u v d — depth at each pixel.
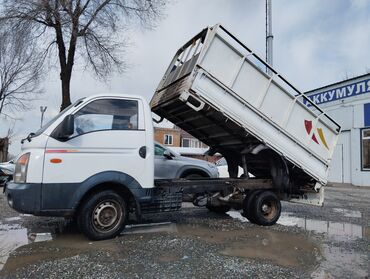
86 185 5.60
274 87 7.20
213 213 9.05
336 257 5.26
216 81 6.51
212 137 8.60
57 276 4.22
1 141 26.09
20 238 6.06
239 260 4.96
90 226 5.71
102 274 4.30
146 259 4.90
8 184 5.82
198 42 6.97
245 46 6.79
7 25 13.66
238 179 7.69
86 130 5.77
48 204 5.39
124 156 5.94
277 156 7.56
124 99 6.19
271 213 7.64
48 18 13.52
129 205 6.21
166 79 7.83
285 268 4.68
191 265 4.70
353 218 8.73
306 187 8.16
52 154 5.47
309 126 7.68
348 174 21.70
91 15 13.91
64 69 13.94
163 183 6.71
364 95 20.72
